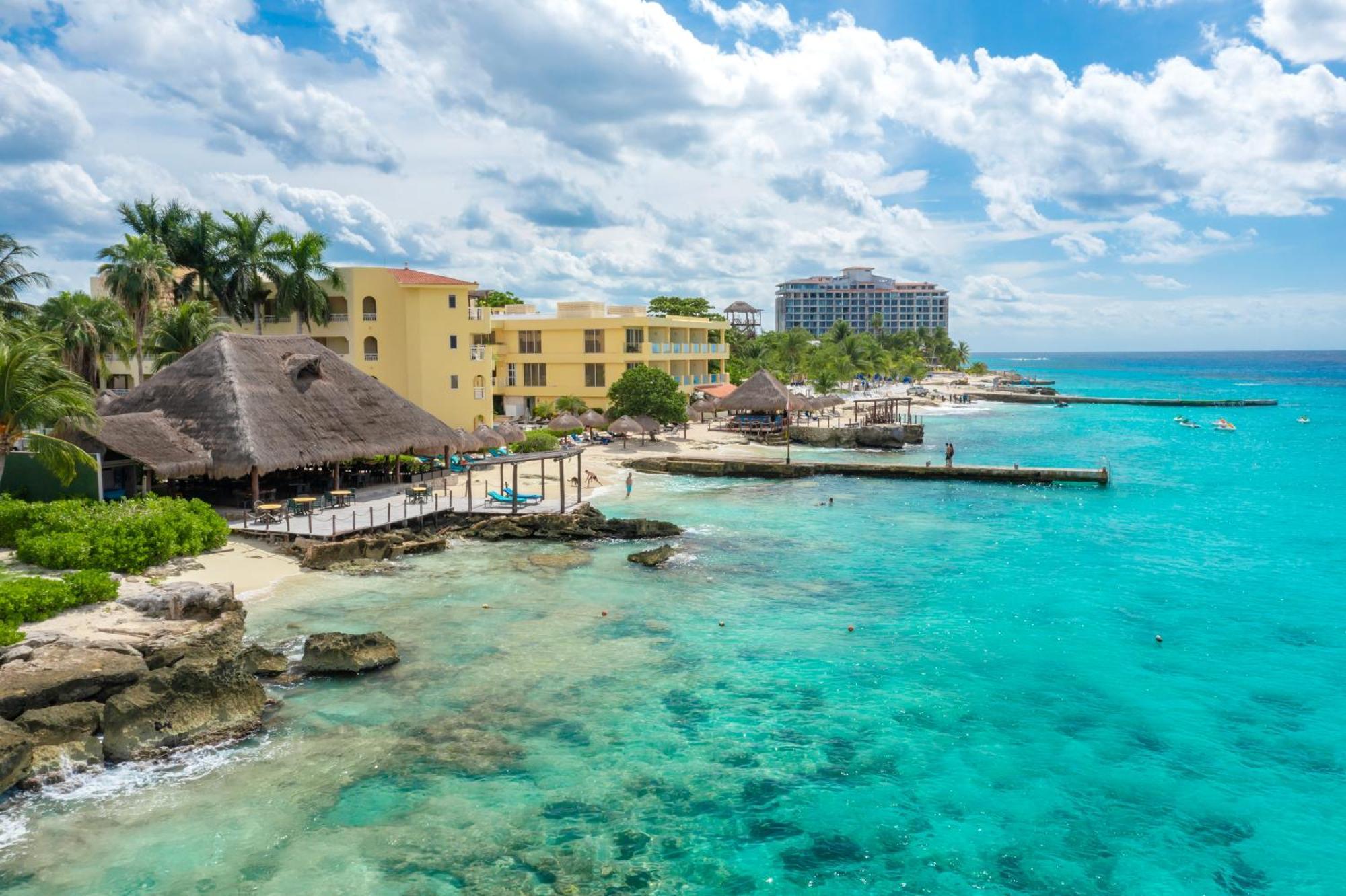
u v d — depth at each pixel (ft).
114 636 73.31
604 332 260.01
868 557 124.77
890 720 70.69
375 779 59.52
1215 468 222.89
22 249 168.14
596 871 50.11
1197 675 81.15
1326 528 147.43
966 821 56.54
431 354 204.33
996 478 198.59
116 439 113.60
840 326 603.26
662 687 76.18
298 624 89.10
